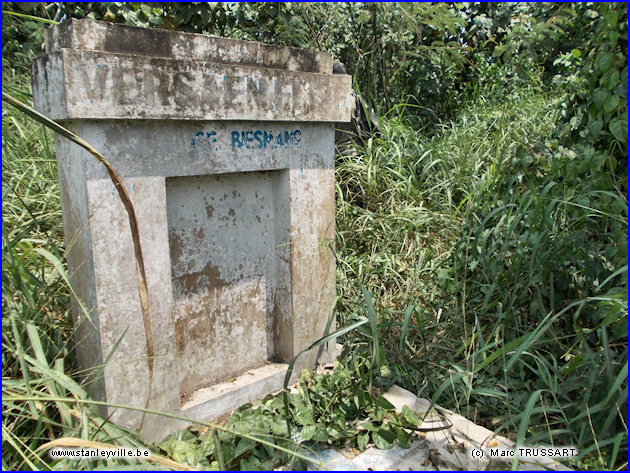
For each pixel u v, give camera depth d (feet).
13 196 9.66
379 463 6.73
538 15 19.22
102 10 13.97
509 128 14.98
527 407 6.59
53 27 6.21
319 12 17.56
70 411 6.18
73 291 6.35
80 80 5.65
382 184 13.67
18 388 6.35
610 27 8.82
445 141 15.79
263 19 14.49
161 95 6.33
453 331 9.61
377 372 8.38
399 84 21.08
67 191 6.55
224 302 8.20
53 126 4.91
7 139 11.52
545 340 8.01
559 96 17.34
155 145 6.54
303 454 6.87
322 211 8.89
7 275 7.45
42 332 7.34
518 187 11.27
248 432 7.00
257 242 8.52
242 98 7.18
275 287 8.84
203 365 8.04
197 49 6.98
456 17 18.49
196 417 7.56
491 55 22.16
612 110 8.55
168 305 7.00
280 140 7.98
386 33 19.10
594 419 6.90
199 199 7.59
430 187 14.07
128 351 6.66
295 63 8.23
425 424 7.50
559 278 8.92
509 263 10.00
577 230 9.16
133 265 6.56
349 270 11.54
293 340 8.73
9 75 13.98
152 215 6.65
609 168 9.34
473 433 7.28
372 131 15.53
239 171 7.52
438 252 11.97
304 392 8.17
